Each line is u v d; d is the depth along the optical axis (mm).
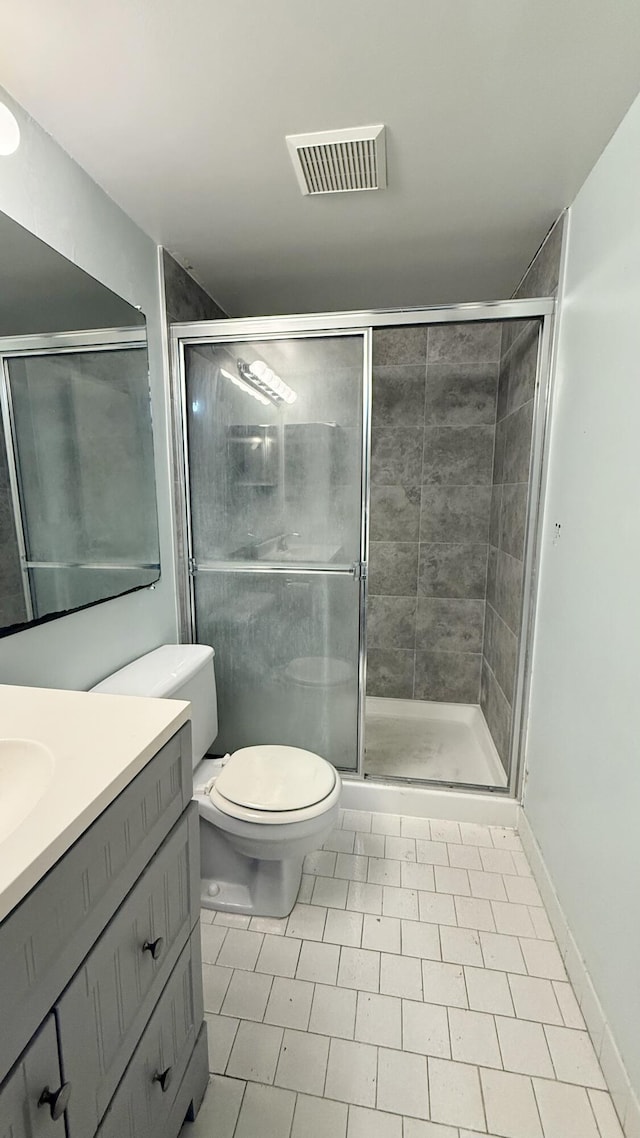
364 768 2211
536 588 1827
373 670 2928
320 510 1913
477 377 2574
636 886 1048
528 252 1847
